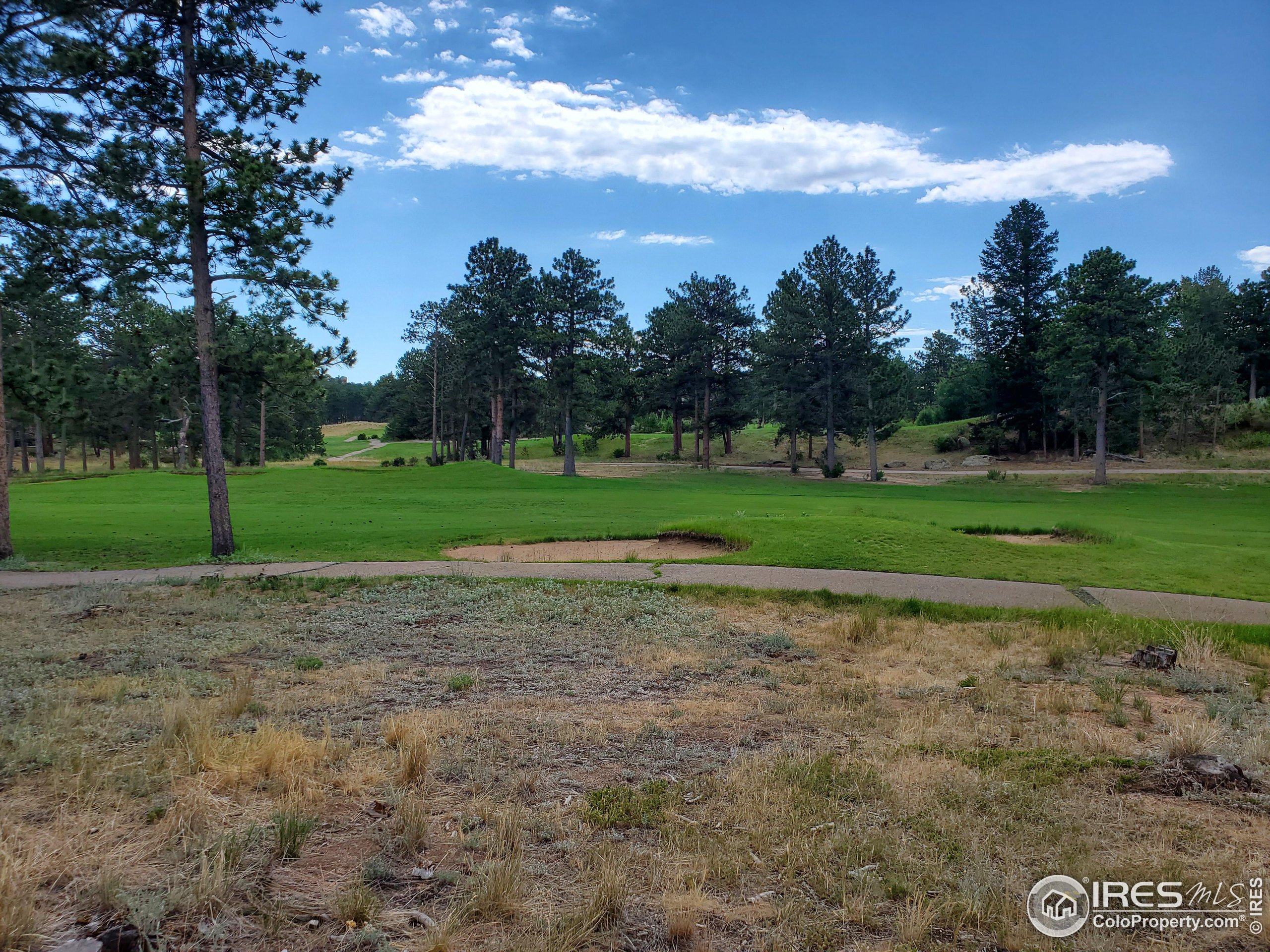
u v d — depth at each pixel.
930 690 8.45
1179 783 5.52
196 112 17.89
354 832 4.59
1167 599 13.91
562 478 49.47
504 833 4.52
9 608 11.98
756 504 33.16
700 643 10.65
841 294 57.47
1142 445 61.41
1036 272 60.88
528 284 57.62
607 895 3.82
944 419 85.44
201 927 3.51
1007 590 14.56
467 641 10.45
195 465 66.81
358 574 15.62
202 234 17.75
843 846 4.49
